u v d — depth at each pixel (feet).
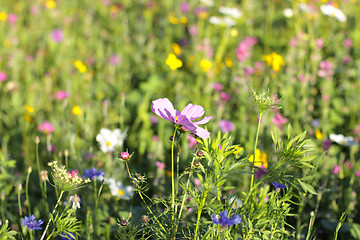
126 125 20.54
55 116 20.84
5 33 29.76
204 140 9.53
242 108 19.52
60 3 36.24
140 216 13.01
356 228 12.80
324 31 28.12
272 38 30.12
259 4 36.60
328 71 23.16
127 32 31.48
